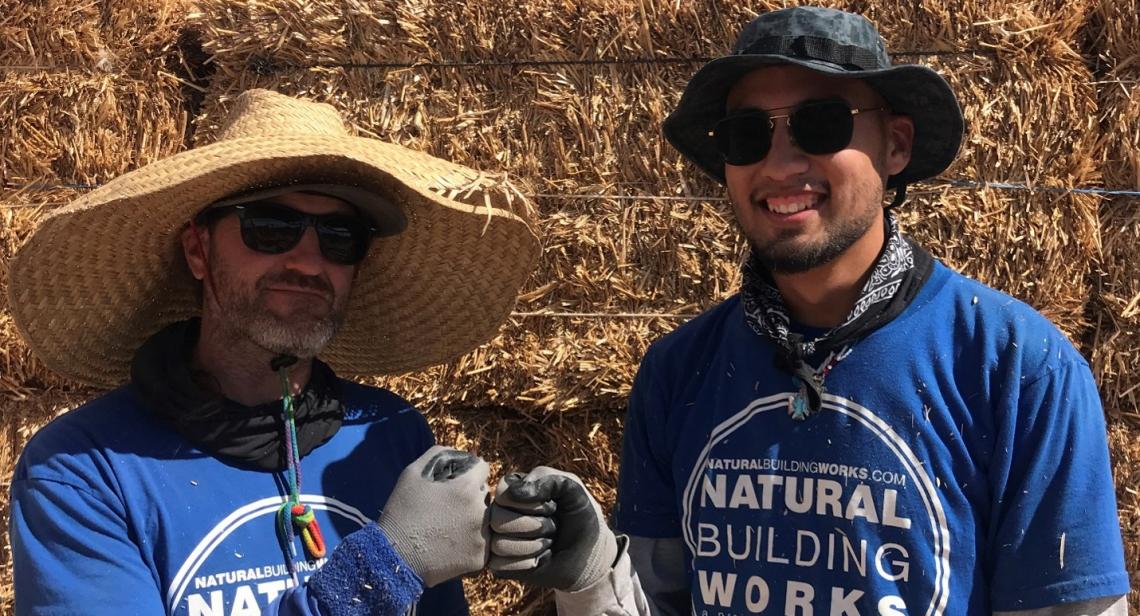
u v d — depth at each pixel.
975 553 1.34
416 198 1.55
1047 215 2.08
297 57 2.14
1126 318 2.09
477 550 1.26
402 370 1.88
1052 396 1.33
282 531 1.35
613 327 2.16
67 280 1.50
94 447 1.32
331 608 1.18
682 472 1.54
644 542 1.61
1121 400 2.14
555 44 2.12
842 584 1.36
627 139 2.13
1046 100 2.06
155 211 1.44
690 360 1.61
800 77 1.40
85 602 1.21
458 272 1.71
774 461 1.42
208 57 2.27
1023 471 1.33
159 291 1.63
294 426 1.40
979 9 2.05
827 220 1.40
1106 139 2.10
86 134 2.14
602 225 2.15
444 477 1.29
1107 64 2.12
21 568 1.26
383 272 1.74
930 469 1.35
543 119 2.14
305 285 1.43
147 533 1.29
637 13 2.11
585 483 2.23
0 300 2.13
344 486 1.44
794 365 1.44
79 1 2.14
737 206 1.48
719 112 1.60
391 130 2.13
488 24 2.13
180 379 1.37
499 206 1.55
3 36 2.13
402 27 2.11
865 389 1.39
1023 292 2.09
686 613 1.60
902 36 2.07
